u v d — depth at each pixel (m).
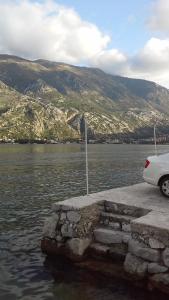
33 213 25.59
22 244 17.33
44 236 14.91
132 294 11.38
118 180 50.31
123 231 13.82
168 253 11.12
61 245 14.34
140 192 16.75
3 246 17.00
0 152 142.12
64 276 12.88
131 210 14.13
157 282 11.23
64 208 14.18
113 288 11.79
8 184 44.00
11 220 23.14
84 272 13.02
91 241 14.12
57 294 11.67
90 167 73.25
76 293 11.62
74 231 13.83
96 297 11.30
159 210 13.43
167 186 15.51
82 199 15.07
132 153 143.00
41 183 45.12
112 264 13.19
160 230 11.30
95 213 14.48
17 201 31.16
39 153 138.50
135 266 11.80
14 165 77.69
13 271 13.69
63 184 44.31
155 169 15.73
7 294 11.80
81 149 190.12
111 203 14.70
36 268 13.80
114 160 97.69
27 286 12.33
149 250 11.53
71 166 75.62
